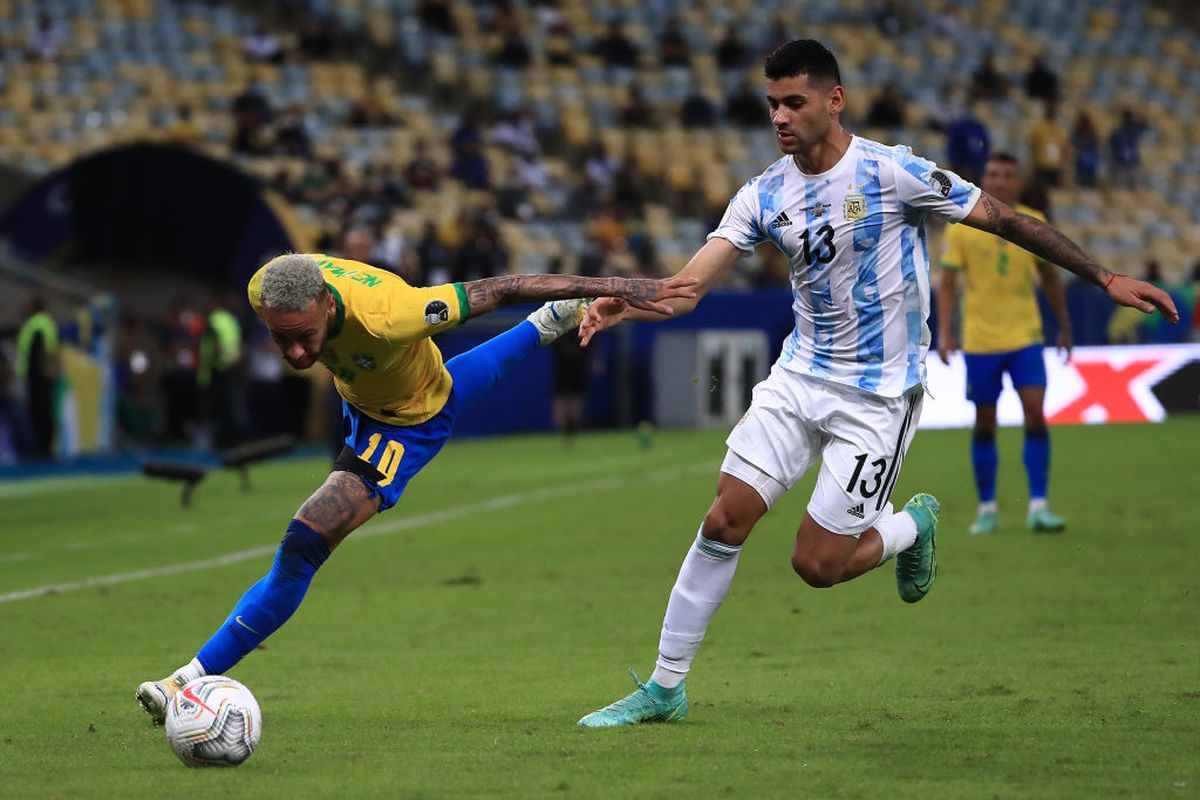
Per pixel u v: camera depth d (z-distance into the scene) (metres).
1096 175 126.56
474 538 45.97
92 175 86.44
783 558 40.41
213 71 111.94
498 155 111.44
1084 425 81.56
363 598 35.56
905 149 21.17
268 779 18.52
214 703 19.25
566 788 17.78
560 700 23.80
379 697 24.31
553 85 120.38
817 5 138.25
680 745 20.16
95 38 113.06
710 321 95.12
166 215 86.62
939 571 36.91
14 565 42.34
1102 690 23.59
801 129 20.75
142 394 89.25
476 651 28.81
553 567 39.94
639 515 50.53
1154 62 144.62
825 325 21.42
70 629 31.86
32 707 23.69
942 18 140.38
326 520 21.12
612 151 116.44
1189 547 39.53
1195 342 93.00
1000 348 42.25
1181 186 131.62
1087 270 20.59
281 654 28.66
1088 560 37.88
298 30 120.44
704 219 112.19
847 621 31.17
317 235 89.75
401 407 21.84
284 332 19.61
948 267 42.34
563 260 101.19
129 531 49.88
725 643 29.09
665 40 125.75
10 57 109.44
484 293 20.55
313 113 111.12
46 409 80.00
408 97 117.19
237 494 61.47
